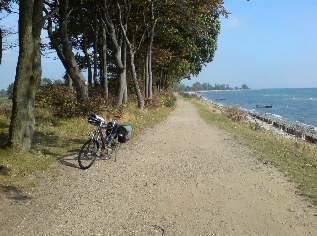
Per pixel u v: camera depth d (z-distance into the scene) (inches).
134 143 555.5
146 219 250.2
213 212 266.4
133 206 274.5
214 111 1557.6
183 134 684.1
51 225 234.7
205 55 1611.7
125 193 304.7
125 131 430.6
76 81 757.9
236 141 616.4
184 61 1567.4
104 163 411.5
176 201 288.4
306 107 3230.8
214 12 1004.6
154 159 444.8
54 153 425.4
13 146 388.8
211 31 1434.5
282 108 3088.1
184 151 504.4
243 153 500.4
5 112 660.7
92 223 240.4
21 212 253.1
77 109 724.7
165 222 245.8
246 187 330.6
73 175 352.8
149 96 1283.2
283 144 665.6
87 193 300.7
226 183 343.0
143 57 1405.0
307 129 1249.4
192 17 1050.7
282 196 306.3
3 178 316.2
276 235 230.1
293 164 437.4
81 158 382.9
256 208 276.8
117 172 373.4
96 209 265.6
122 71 898.7
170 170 389.4
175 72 1779.0
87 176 352.2
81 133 574.2
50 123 630.5
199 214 261.7
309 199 300.0
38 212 255.1
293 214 266.2
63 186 316.5
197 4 975.6
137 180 345.7
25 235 219.0
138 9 1075.9
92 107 735.1
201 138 638.5
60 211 259.0
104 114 721.6
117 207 271.1
